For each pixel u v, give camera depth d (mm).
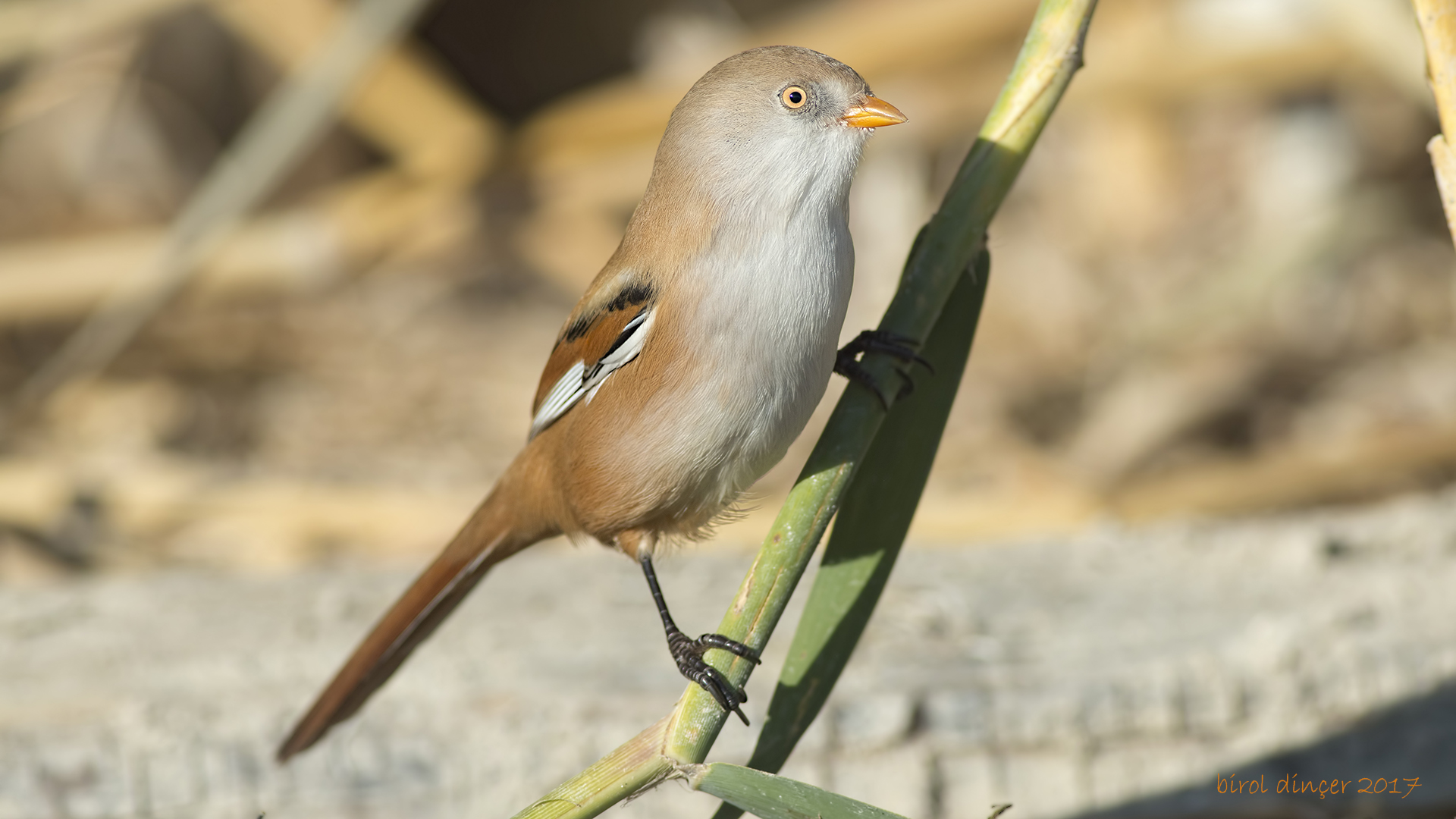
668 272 5426
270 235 13344
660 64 15570
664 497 5652
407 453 12477
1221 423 12570
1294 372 12898
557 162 12984
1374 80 12344
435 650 7305
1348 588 7727
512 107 17234
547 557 9625
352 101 12898
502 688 6715
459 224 14117
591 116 12781
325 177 16500
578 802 4223
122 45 14695
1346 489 11156
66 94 14570
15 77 14680
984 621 7500
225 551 10852
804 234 5371
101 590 8930
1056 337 13719
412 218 13297
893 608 7750
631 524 5820
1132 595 7902
